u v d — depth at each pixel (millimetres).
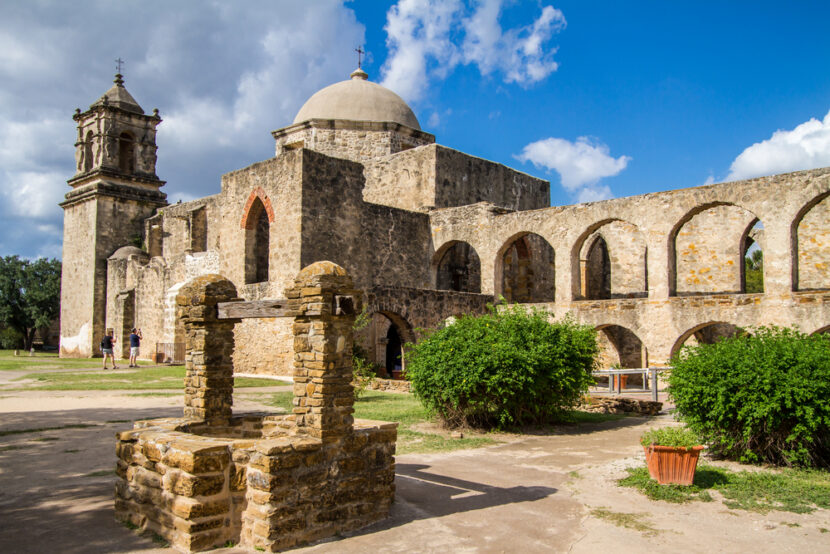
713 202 20656
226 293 8172
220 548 6031
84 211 36438
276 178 21578
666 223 21547
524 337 13266
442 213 26828
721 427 9688
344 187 22109
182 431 7500
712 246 26000
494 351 12562
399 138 30547
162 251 34312
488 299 25344
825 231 23750
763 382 9180
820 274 23734
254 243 23078
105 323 34969
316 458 6344
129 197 36219
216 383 8031
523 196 32406
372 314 22469
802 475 8781
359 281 22391
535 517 7031
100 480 8172
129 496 6684
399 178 28562
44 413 13453
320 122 29688
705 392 9633
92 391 17438
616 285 27891
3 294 50906
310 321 6699
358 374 17578
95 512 6965
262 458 6020
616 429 13070
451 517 7020
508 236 25078
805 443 9219
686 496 7742
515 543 6246
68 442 10422
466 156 28969
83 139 38250
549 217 24141
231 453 6258
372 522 6820
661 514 7160
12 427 11750
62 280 37938
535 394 12492
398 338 29516
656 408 15250
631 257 27625
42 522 6633
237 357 22266
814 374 9078
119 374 22312
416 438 11773
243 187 23016
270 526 5910
